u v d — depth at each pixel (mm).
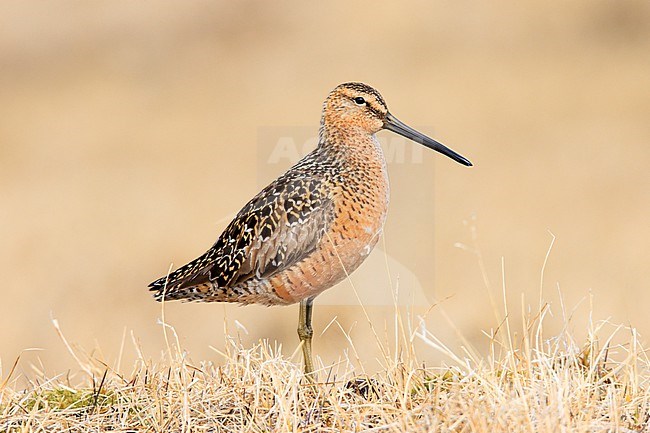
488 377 8273
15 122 35094
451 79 35562
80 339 18609
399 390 8242
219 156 30438
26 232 25047
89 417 8547
